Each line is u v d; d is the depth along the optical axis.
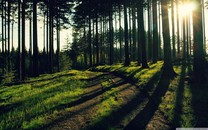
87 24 52.22
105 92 13.63
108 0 37.00
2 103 12.74
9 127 8.15
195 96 10.63
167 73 17.06
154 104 10.12
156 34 31.30
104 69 32.72
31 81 23.83
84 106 10.69
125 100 11.28
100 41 61.22
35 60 28.28
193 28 13.70
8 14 33.41
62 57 60.34
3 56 31.23
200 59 13.59
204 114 8.22
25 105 11.66
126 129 7.34
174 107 9.26
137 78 17.67
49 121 8.64
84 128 7.59
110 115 8.73
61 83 19.44
